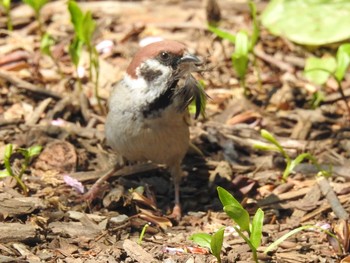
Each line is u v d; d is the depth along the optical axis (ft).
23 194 30.83
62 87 39.68
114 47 43.19
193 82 29.68
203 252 27.53
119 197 31.07
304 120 37.96
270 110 38.93
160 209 31.73
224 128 37.14
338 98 39.65
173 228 29.94
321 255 27.76
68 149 34.09
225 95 39.91
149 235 29.14
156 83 29.45
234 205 24.85
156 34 44.78
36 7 41.65
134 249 27.22
